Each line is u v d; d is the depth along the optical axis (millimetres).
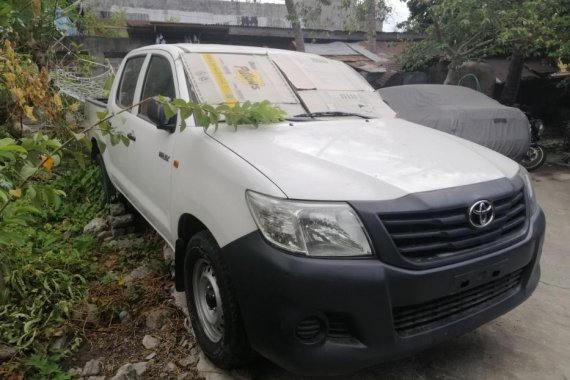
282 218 2068
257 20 19312
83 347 2795
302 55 4062
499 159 2902
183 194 2764
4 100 4613
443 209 2158
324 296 1982
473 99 8070
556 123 13281
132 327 2990
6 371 2463
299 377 2574
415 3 10508
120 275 3654
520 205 2580
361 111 3617
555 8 8812
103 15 15211
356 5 12570
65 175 5363
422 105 7801
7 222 2178
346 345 2055
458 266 2170
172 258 3756
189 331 2922
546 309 3488
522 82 13398
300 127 3002
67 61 8438
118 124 4074
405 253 2090
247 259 2131
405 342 2131
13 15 4648
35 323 2812
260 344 2146
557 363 2809
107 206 4797
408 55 11867
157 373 2578
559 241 5055
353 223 2055
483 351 2910
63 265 3527
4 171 2191
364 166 2387
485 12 8273
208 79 3244
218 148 2598
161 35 12891
